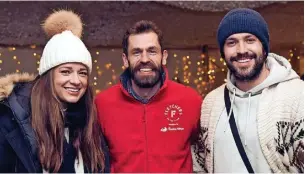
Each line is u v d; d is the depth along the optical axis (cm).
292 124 153
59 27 168
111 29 326
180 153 179
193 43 401
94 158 162
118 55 443
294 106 153
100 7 286
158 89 182
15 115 148
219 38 165
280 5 262
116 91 185
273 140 155
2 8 292
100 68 442
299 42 370
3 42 359
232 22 160
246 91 165
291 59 400
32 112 152
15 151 146
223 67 440
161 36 180
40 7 290
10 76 160
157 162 177
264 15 288
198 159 183
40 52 409
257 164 158
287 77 160
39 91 155
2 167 147
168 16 303
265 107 157
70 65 156
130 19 307
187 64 443
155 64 176
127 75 185
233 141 162
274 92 159
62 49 155
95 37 350
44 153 149
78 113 161
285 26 312
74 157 159
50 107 153
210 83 432
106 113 182
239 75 160
